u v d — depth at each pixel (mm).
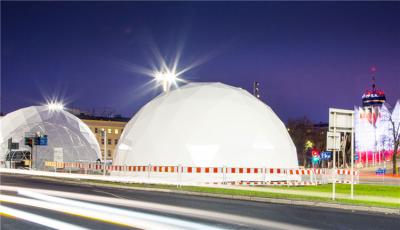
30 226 10797
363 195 19109
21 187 23453
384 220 12672
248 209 14711
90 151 50594
